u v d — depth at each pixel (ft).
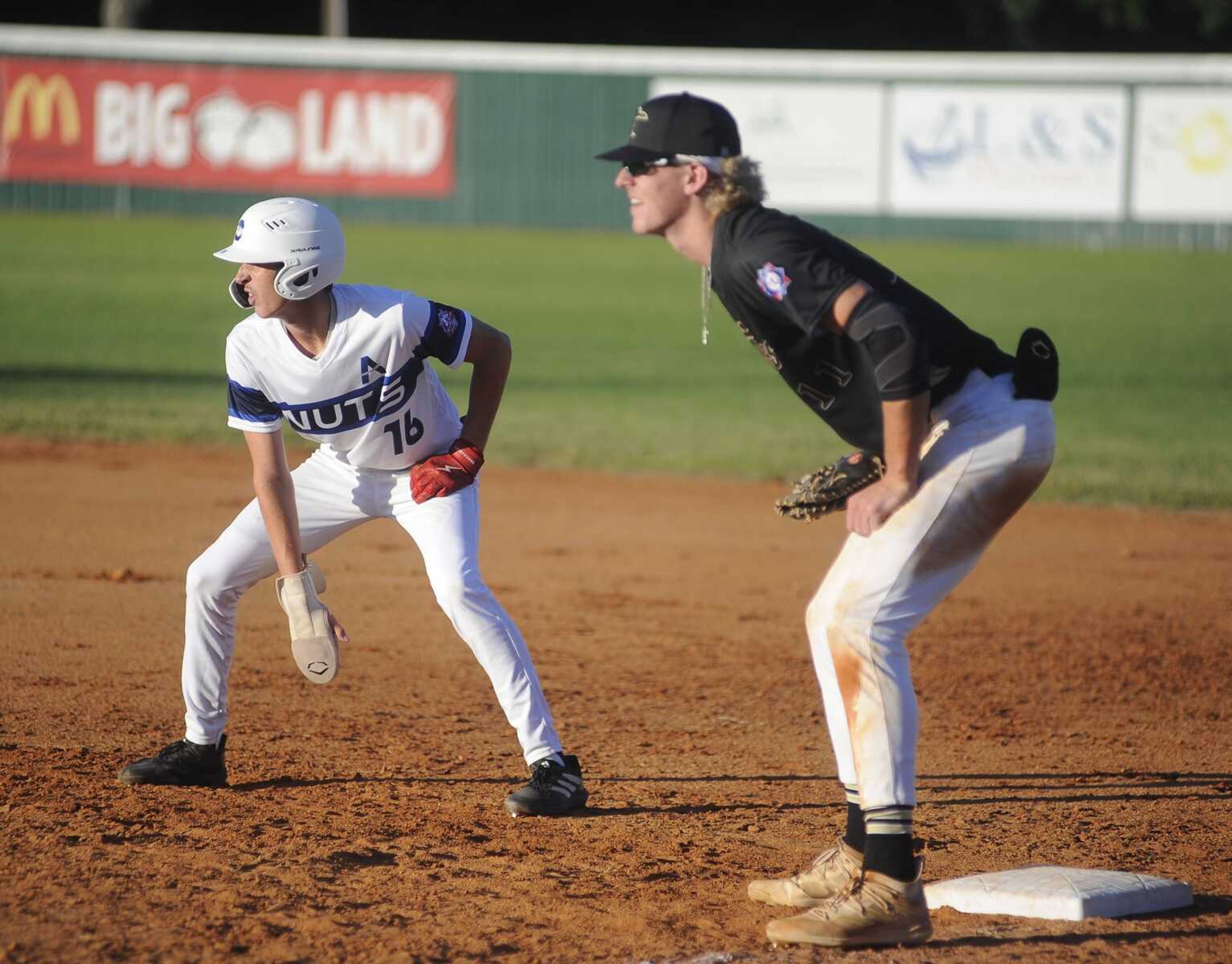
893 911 42.83
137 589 92.27
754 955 42.55
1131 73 400.47
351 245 356.18
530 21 586.86
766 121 410.52
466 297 273.13
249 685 74.08
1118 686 78.43
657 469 139.13
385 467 55.01
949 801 59.16
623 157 43.04
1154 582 102.83
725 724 70.23
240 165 417.08
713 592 97.66
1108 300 292.81
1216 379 201.87
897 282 43.01
